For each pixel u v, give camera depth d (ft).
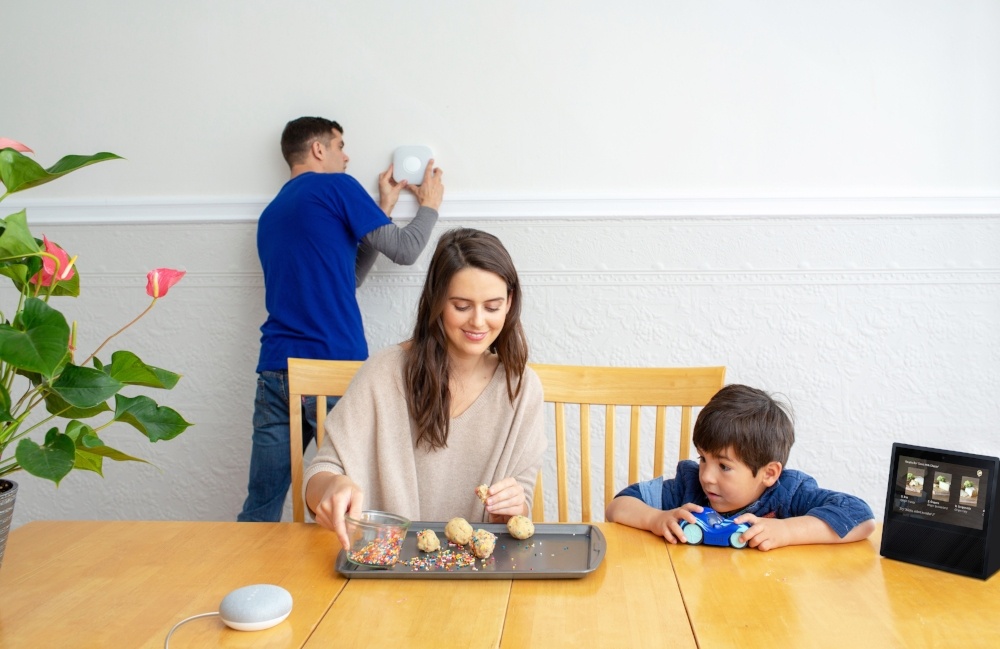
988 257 7.59
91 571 3.58
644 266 7.79
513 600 3.28
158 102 8.00
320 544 3.91
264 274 7.54
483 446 4.84
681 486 4.80
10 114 8.13
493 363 4.93
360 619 3.11
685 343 7.82
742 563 3.68
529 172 7.78
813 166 7.63
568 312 7.86
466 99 7.77
